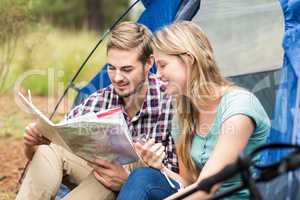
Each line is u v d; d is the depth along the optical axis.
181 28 3.72
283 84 4.07
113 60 4.28
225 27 4.99
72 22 15.75
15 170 6.46
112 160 4.06
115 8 16.78
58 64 10.46
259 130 3.66
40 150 4.23
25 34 8.65
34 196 4.15
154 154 3.97
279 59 4.79
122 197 3.78
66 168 4.30
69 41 12.54
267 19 4.87
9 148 7.09
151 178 3.82
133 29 4.30
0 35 7.85
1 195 5.77
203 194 3.45
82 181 4.25
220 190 3.71
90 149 3.98
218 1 5.02
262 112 3.68
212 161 3.52
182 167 4.04
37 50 10.30
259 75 4.84
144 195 3.76
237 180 3.70
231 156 3.53
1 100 8.84
